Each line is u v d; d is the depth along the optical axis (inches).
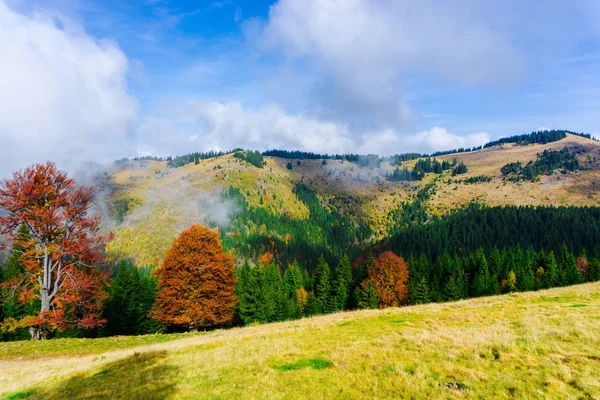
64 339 981.2
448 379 372.2
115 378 507.2
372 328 730.2
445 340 521.3
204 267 1342.3
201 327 1520.7
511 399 309.1
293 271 3427.7
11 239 999.6
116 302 2005.4
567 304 729.0
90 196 1109.7
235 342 717.3
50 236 1043.9
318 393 370.0
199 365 536.4
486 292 2770.7
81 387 477.4
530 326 546.6
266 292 2283.5
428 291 2743.6
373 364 445.1
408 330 655.8
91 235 1104.8
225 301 1419.8
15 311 1668.3
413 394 342.0
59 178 1059.9
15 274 1749.5
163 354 657.6
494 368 387.2
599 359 374.9
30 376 575.5
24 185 977.5
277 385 404.5
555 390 315.3
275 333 795.4
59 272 1076.5
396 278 2635.3
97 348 918.4
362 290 2591.0
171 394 406.3
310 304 2674.7
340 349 546.6
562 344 436.8
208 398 383.2
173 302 1333.7
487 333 535.8
